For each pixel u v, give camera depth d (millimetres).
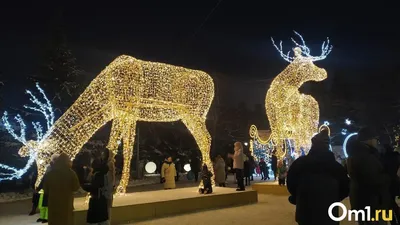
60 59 18891
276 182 13883
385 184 4547
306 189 3736
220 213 8688
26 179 15531
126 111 9008
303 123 12500
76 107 8359
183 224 7445
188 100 10141
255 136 15789
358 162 4547
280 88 12398
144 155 25250
